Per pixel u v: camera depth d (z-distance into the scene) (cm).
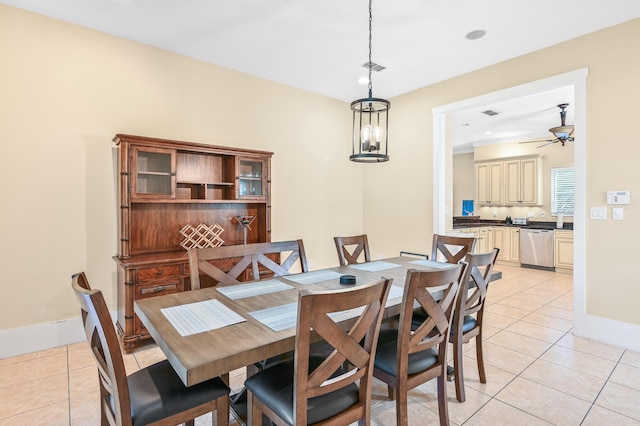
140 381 141
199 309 160
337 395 136
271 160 412
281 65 372
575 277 307
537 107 494
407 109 457
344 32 301
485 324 336
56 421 188
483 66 371
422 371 167
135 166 290
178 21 284
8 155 263
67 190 287
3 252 262
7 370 244
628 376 236
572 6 259
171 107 340
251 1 256
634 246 278
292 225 441
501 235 673
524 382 228
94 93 298
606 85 290
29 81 270
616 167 285
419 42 318
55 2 257
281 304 168
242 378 236
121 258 290
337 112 489
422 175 442
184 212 344
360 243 300
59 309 285
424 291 156
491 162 721
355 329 127
